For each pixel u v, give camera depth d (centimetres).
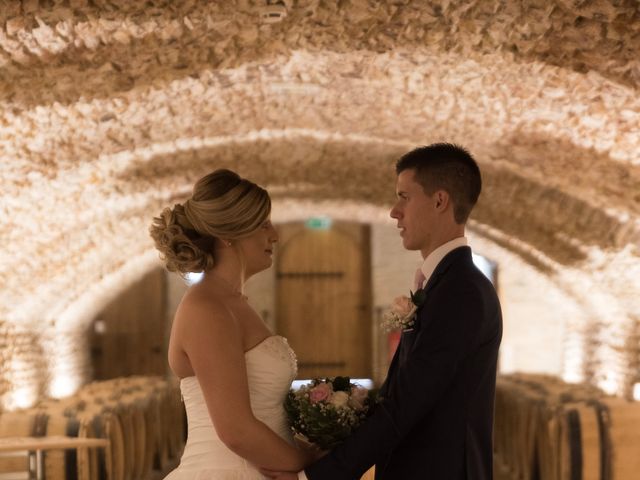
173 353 318
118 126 685
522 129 682
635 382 1009
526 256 1162
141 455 911
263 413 317
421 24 532
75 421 756
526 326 1341
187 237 321
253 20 525
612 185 756
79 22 507
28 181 745
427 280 323
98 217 898
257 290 1598
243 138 796
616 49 513
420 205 326
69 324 1182
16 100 599
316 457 323
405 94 660
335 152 889
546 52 541
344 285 1603
